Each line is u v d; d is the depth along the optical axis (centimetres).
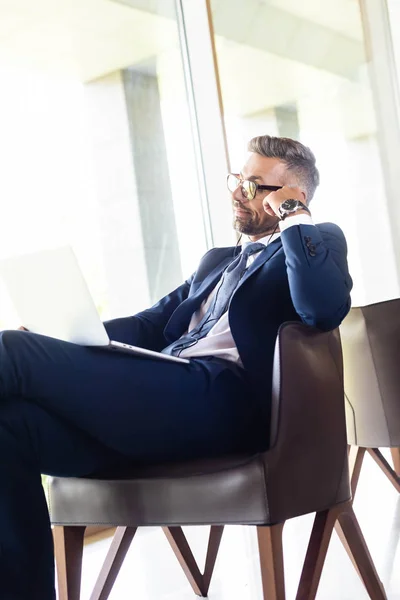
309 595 148
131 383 143
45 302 146
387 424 238
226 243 373
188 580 203
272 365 159
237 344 160
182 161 374
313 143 416
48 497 157
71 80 315
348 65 436
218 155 374
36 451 139
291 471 140
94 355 143
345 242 172
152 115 358
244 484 134
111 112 334
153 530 280
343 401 157
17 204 284
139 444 146
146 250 348
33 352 136
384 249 434
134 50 352
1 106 285
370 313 239
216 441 154
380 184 436
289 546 235
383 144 439
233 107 381
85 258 314
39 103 299
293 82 412
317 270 153
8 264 147
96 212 319
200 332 176
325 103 423
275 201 168
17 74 293
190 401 149
